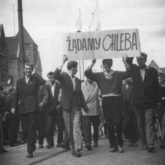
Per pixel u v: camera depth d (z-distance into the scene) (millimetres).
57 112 11242
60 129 10992
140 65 9094
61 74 9023
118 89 8852
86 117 10203
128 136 10211
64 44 9102
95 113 10391
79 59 9086
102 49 9055
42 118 11047
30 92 9125
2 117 12477
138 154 8508
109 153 8867
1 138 10352
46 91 11008
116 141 9094
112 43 9039
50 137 10984
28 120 9242
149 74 8984
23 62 14359
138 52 9023
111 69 8984
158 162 7449
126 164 7363
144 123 9320
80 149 8711
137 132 10961
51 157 8852
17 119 12570
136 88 9094
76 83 9023
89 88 10641
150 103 8812
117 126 8820
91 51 9070
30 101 9117
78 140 8734
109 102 8805
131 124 10219
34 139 9109
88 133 9945
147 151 8930
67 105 8883
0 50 57562
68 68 9141
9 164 8125
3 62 58094
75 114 8891
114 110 8805
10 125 12500
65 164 7785
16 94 9305
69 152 9562
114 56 9031
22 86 9164
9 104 12609
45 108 11031
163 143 9477
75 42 9094
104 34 9062
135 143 10164
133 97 9180
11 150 10703
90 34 9078
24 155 9438
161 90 9797
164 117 9641
